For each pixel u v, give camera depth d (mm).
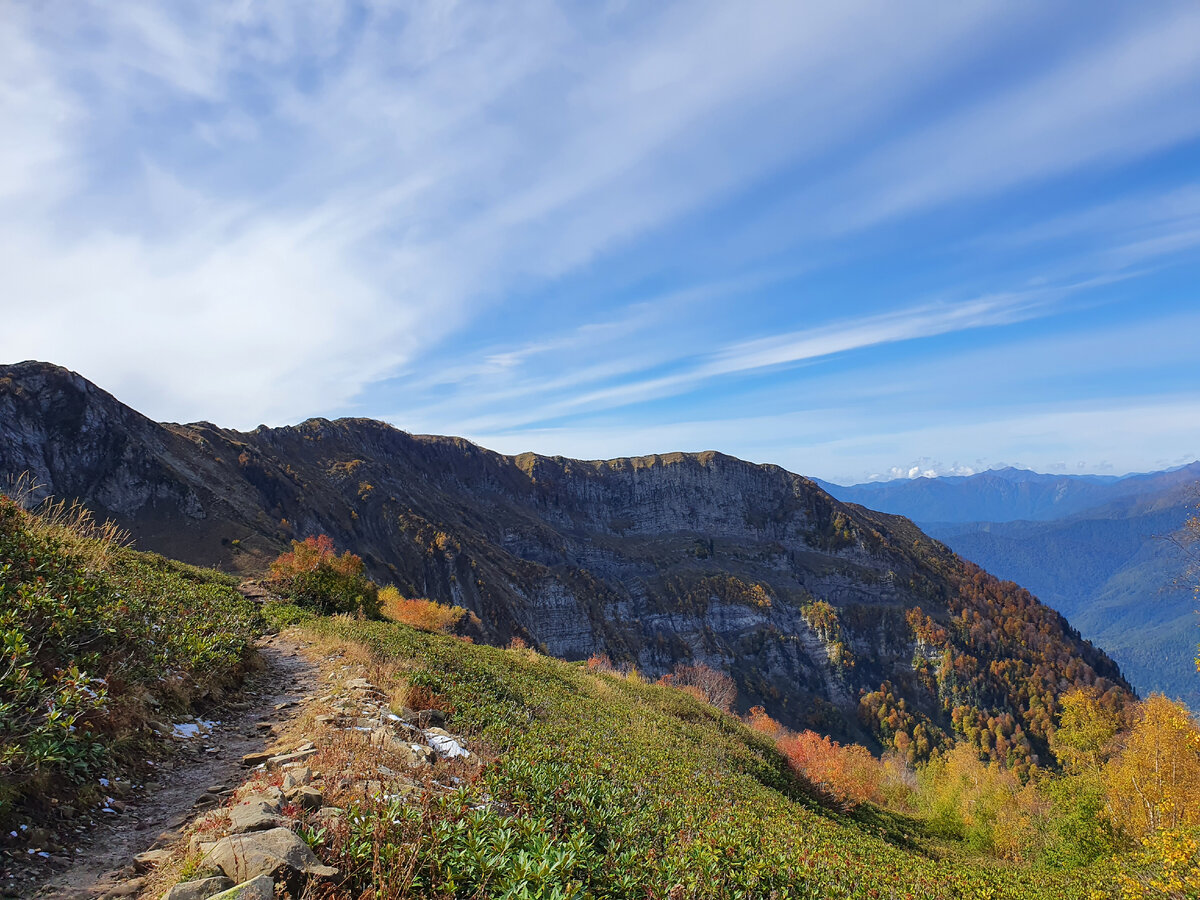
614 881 7785
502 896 5918
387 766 9133
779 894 10156
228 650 14742
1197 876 17156
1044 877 23328
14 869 5598
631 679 48031
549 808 9711
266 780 7934
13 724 6910
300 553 39500
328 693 14445
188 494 123875
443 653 26484
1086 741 48469
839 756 53406
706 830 12016
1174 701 31734
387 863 5949
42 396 123312
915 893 14188
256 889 4762
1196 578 20797
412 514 186000
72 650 9625
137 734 9125
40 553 11445
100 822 6973
